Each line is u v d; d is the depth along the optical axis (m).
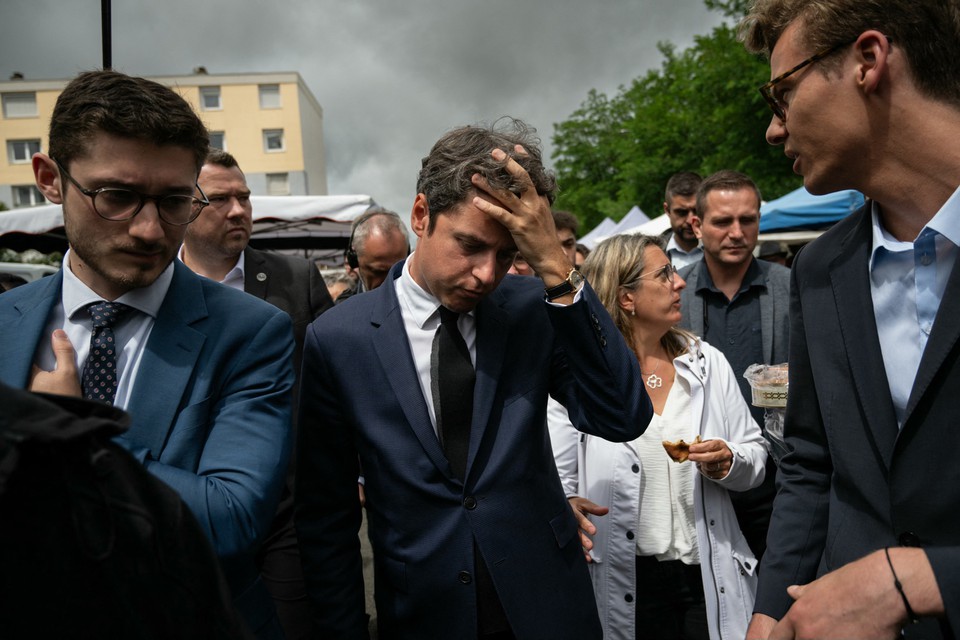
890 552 0.93
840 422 1.20
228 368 1.31
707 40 17.98
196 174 1.22
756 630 1.33
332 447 1.60
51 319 1.26
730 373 2.31
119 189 1.12
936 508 1.02
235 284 2.60
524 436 1.51
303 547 1.60
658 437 2.16
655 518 2.10
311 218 7.48
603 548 2.08
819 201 7.38
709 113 18.66
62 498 0.66
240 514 1.15
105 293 1.26
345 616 1.57
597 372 1.42
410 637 1.50
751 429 2.26
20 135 39.69
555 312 1.39
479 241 1.34
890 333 1.15
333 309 1.62
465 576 1.44
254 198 7.39
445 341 1.52
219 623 0.79
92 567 0.68
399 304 1.57
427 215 1.42
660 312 2.21
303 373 1.58
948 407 1.01
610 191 32.50
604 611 2.06
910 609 0.89
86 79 1.13
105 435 0.69
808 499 1.36
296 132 42.44
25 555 0.64
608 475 2.09
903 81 1.00
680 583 2.09
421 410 1.47
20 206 39.72
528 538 1.48
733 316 3.01
